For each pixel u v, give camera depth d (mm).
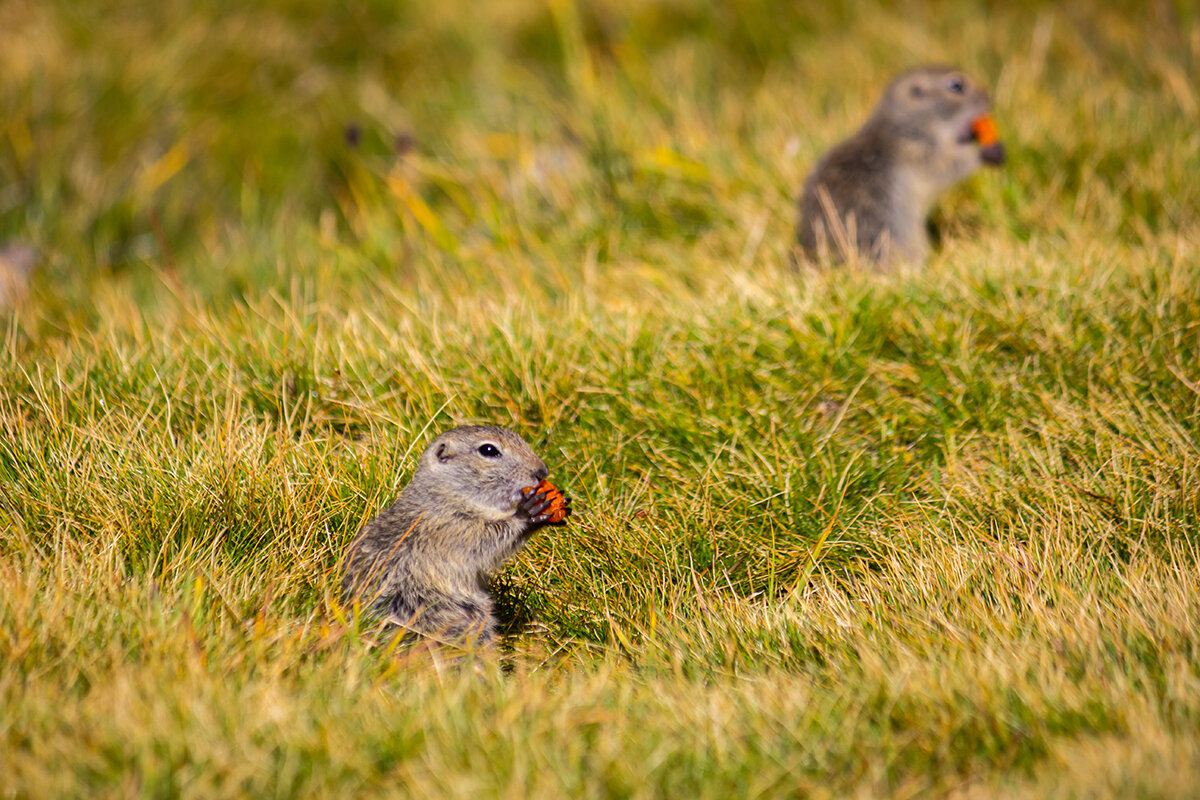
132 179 17344
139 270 15953
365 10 20078
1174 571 7992
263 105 18609
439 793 5824
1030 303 10672
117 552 8023
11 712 6273
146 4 19438
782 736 6402
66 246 16188
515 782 5812
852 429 10203
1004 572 8062
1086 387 10133
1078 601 7582
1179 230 12281
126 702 6316
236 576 8078
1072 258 11461
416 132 18109
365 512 8930
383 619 7887
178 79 18391
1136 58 16328
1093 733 6250
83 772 5926
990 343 10727
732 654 7602
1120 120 14531
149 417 10055
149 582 7578
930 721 6469
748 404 10305
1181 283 10578
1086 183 13547
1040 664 6809
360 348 10820
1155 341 10141
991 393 10180
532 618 8719
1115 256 11359
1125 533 8688
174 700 6387
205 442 9438
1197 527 8617
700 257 13234
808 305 11023
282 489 8914
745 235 13711
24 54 18000
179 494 8766
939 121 13438
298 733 6164
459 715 6438
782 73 18062
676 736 6422
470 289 12906
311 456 9406
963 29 18172
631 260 13555
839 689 6836
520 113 17594
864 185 13359
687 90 17578
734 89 17953
